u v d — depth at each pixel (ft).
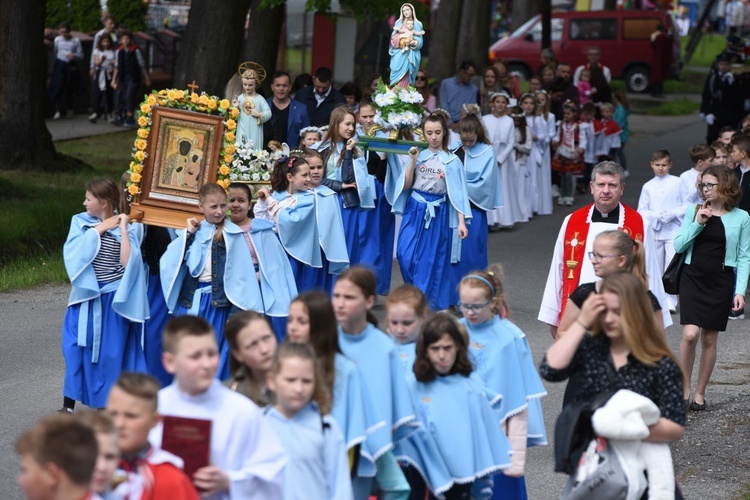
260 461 33.58
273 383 34.42
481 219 91.71
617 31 293.64
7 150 144.36
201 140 65.21
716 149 95.61
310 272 79.87
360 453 37.70
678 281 65.46
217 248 62.85
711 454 58.29
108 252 61.57
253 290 63.26
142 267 61.93
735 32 433.89
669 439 36.42
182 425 32.50
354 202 87.76
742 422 63.21
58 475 26.02
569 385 39.75
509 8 421.18
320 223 80.02
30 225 114.52
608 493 35.91
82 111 217.15
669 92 310.65
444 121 87.10
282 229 76.54
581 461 36.63
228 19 139.85
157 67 233.35
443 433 39.63
